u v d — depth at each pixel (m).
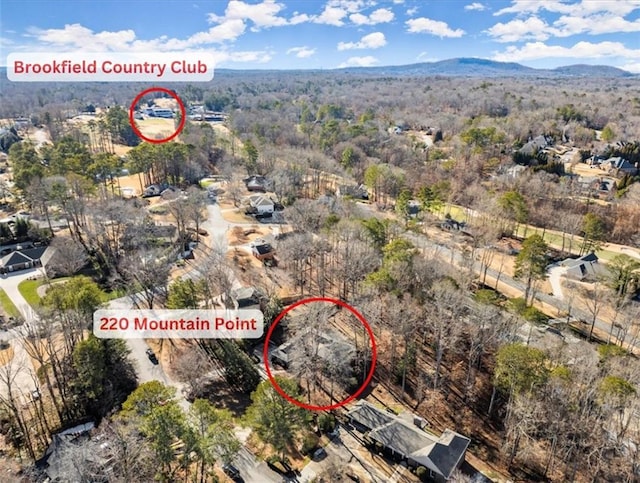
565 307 70.94
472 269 76.31
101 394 48.62
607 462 42.25
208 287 66.69
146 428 36.25
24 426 45.59
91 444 38.72
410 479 41.94
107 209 85.81
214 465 41.69
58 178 90.81
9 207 105.62
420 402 51.47
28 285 74.56
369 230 75.12
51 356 49.47
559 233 99.25
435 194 103.50
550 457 43.34
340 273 73.31
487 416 49.66
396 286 58.50
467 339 58.09
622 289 71.69
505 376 45.66
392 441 44.47
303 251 76.06
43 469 41.06
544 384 43.66
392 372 55.62
